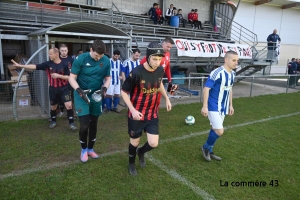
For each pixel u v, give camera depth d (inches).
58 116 218.4
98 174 121.8
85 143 132.0
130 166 123.5
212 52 416.2
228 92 132.2
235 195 109.2
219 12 596.7
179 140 171.0
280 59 818.8
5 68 334.3
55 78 173.2
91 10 392.8
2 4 294.5
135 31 442.3
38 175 119.1
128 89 107.4
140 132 113.9
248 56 460.8
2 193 103.9
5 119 203.8
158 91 112.0
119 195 105.6
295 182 121.3
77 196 103.7
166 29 461.4
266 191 113.0
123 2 479.5
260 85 505.7
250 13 720.3
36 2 345.7
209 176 124.0
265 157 148.3
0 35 265.4
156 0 520.1
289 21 810.2
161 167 131.6
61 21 335.0
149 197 105.1
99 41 117.4
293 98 358.9
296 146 167.6
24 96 236.5
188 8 569.0
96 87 129.8
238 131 194.9
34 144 155.3
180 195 107.3
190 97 338.0
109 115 231.0
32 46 271.3
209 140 136.1
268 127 208.4
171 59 389.1
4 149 146.6
